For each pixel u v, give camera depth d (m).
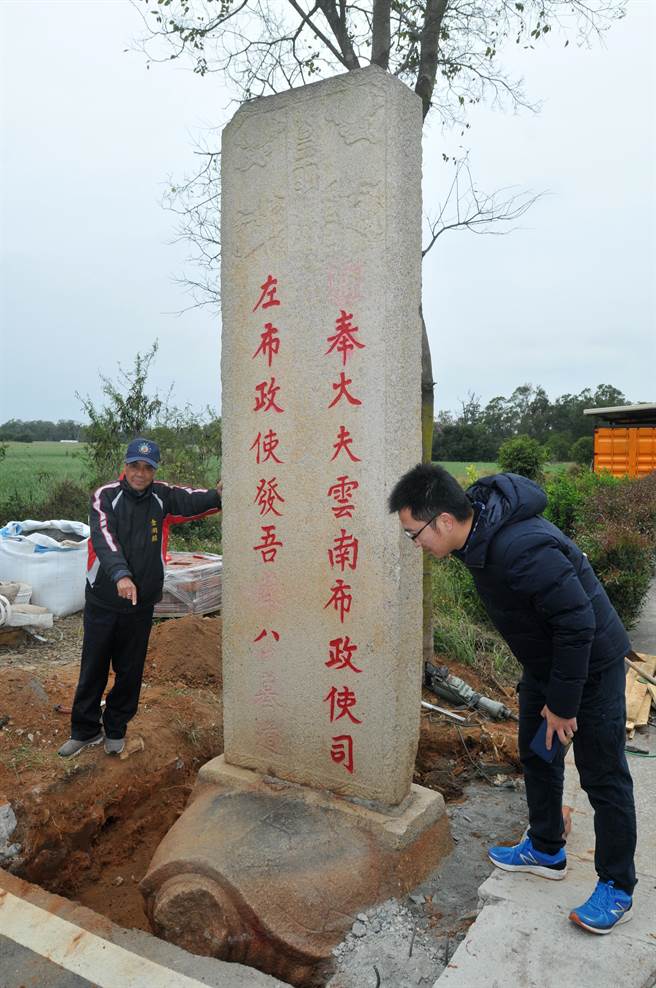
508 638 2.44
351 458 2.95
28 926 2.50
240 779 3.30
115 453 10.23
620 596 6.48
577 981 2.14
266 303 3.12
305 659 3.15
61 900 2.70
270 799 3.14
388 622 2.92
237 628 3.35
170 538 9.27
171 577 5.94
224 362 3.29
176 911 2.66
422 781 4.01
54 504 10.24
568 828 3.01
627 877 2.35
